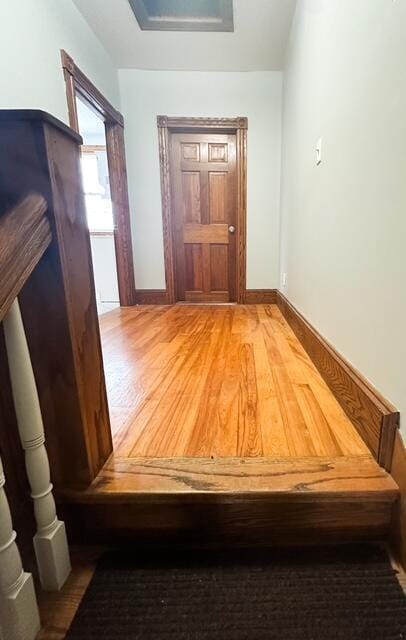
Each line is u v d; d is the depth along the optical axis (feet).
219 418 3.90
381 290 3.05
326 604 2.35
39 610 2.35
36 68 6.21
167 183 11.04
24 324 2.48
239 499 2.78
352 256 3.83
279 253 11.16
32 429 2.29
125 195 10.90
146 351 6.59
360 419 3.41
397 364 2.76
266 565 2.68
